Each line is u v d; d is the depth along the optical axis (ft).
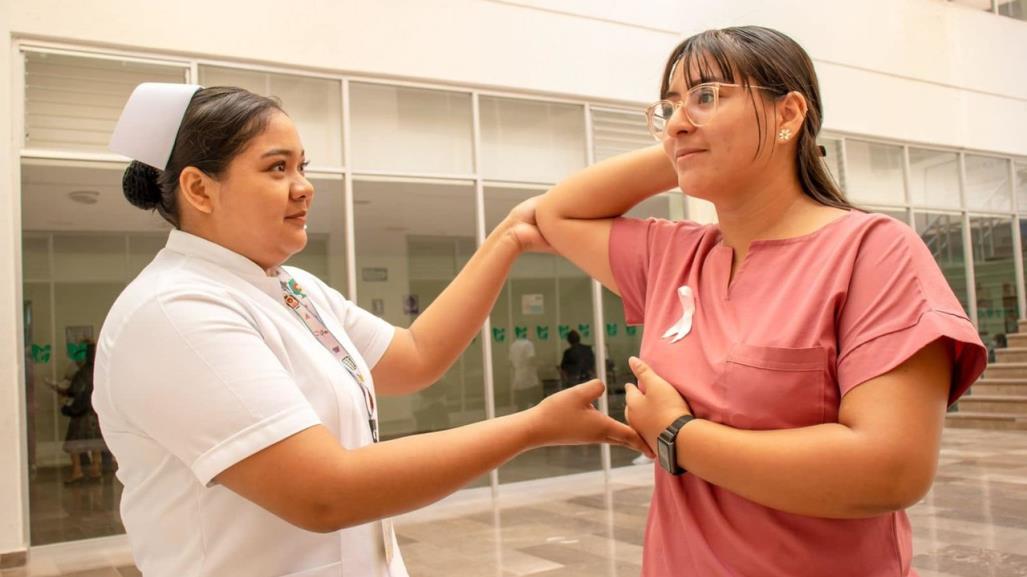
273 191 4.70
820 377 3.91
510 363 28.43
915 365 3.66
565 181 5.97
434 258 26.99
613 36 30.30
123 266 22.38
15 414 20.42
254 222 4.73
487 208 28.14
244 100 4.73
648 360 4.71
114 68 22.44
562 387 29.14
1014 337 42.29
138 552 4.58
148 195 4.99
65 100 21.90
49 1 21.48
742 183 4.40
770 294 4.27
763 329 4.11
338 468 4.03
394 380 6.27
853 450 3.58
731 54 4.30
